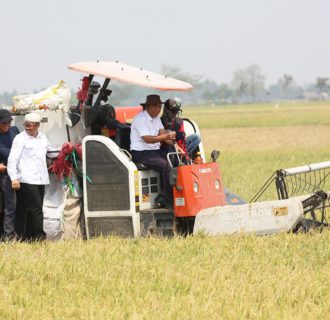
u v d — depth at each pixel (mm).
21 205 33188
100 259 26703
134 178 31391
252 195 44625
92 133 33938
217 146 104938
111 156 31547
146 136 31734
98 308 20906
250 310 20297
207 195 31875
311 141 112375
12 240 32250
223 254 27172
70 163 32562
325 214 35469
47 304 21531
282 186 31828
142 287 22859
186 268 25219
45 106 33094
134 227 31547
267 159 77062
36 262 26312
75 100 35750
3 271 25344
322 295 22109
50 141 33250
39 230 32562
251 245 28266
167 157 31562
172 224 31688
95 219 32062
